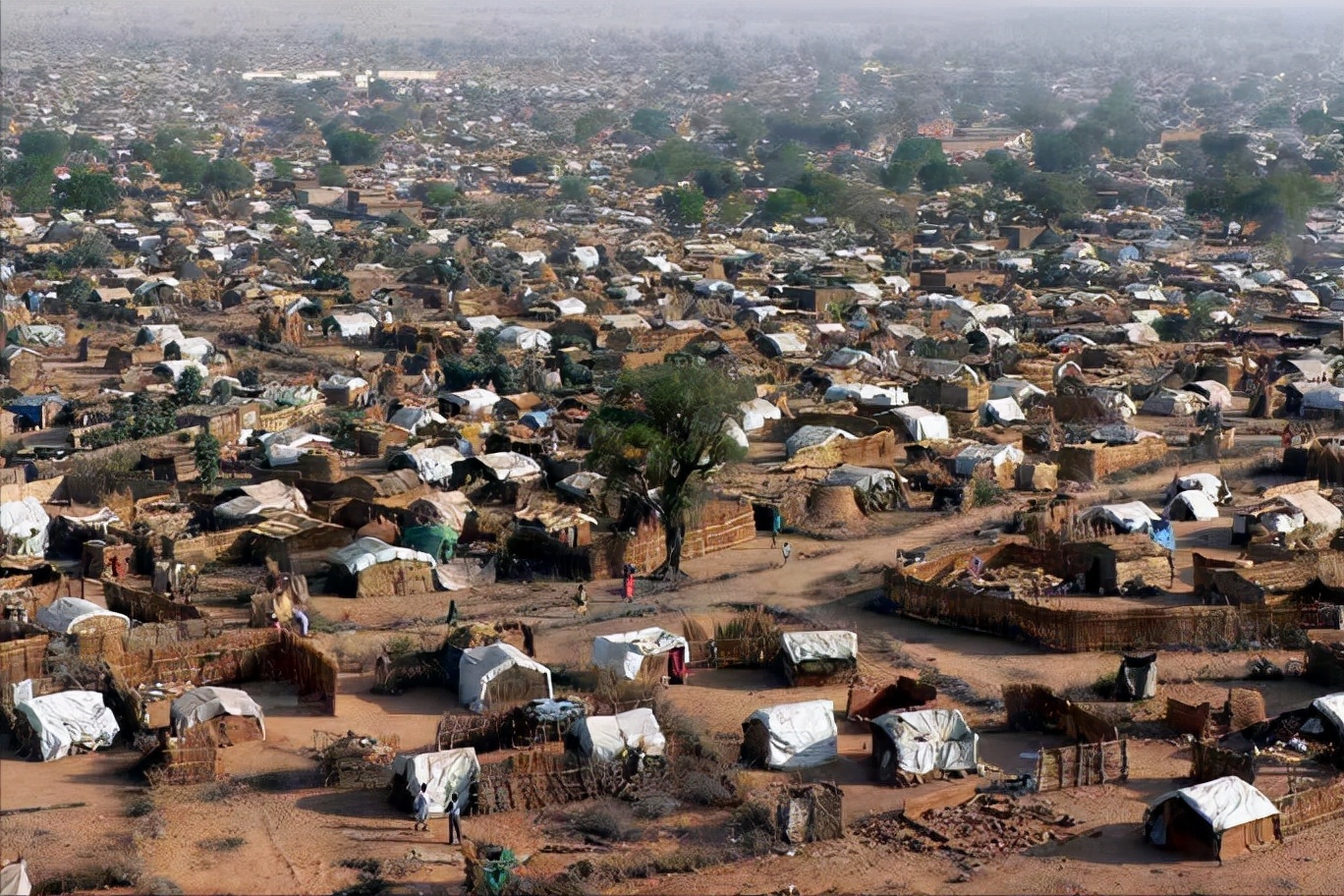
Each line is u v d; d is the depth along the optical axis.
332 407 140.00
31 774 62.84
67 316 187.25
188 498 104.38
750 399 129.88
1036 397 139.25
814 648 73.56
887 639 79.69
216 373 153.75
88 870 53.50
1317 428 132.12
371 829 57.97
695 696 72.25
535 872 54.03
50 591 85.94
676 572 92.25
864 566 93.25
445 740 64.69
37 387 145.25
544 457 114.62
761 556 96.50
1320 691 72.12
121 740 66.44
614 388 125.62
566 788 60.56
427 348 166.50
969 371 146.88
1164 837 56.88
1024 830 57.69
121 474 108.94
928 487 111.81
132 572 93.12
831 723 64.44
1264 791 60.75
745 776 62.09
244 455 118.75
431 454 112.31
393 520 99.25
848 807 60.09
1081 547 88.38
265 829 57.81
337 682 72.94
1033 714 67.69
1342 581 84.81
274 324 177.25
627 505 99.62
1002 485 112.31
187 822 58.34
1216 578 84.19
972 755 62.88
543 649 78.06
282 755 65.00
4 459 114.31
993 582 87.19
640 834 57.56
